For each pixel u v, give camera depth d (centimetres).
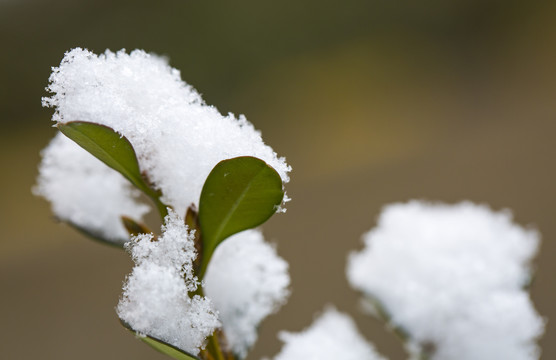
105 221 25
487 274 26
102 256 118
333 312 27
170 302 22
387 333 75
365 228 103
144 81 22
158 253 22
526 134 128
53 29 226
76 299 104
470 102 202
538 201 100
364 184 122
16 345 95
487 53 230
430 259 26
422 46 240
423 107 206
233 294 24
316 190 124
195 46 242
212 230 22
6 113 212
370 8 246
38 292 108
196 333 22
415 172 123
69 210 25
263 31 243
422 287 26
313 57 239
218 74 241
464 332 26
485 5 240
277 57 243
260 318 24
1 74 214
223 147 22
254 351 81
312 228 105
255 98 233
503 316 26
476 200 105
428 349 26
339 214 109
